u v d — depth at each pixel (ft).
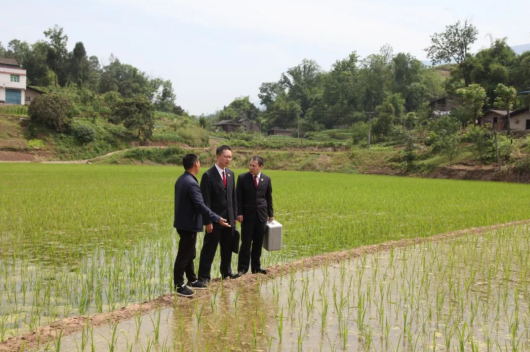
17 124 207.10
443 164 141.79
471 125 157.28
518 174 118.32
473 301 19.11
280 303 18.71
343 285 21.45
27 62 309.63
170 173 122.31
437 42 232.53
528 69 188.14
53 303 19.08
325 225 40.40
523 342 14.92
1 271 23.97
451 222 43.01
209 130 313.94
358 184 95.30
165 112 350.43
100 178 97.35
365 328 15.99
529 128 147.95
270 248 23.59
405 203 57.62
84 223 39.24
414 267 25.05
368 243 33.12
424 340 15.01
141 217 42.60
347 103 323.37
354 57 358.64
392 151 174.91
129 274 23.90
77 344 14.37
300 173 157.69
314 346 14.42
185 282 22.21
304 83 415.23
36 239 32.37
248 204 23.29
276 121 355.56
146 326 16.06
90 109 252.21
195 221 20.01
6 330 15.97
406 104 301.43
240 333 15.40
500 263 26.07
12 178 92.84
